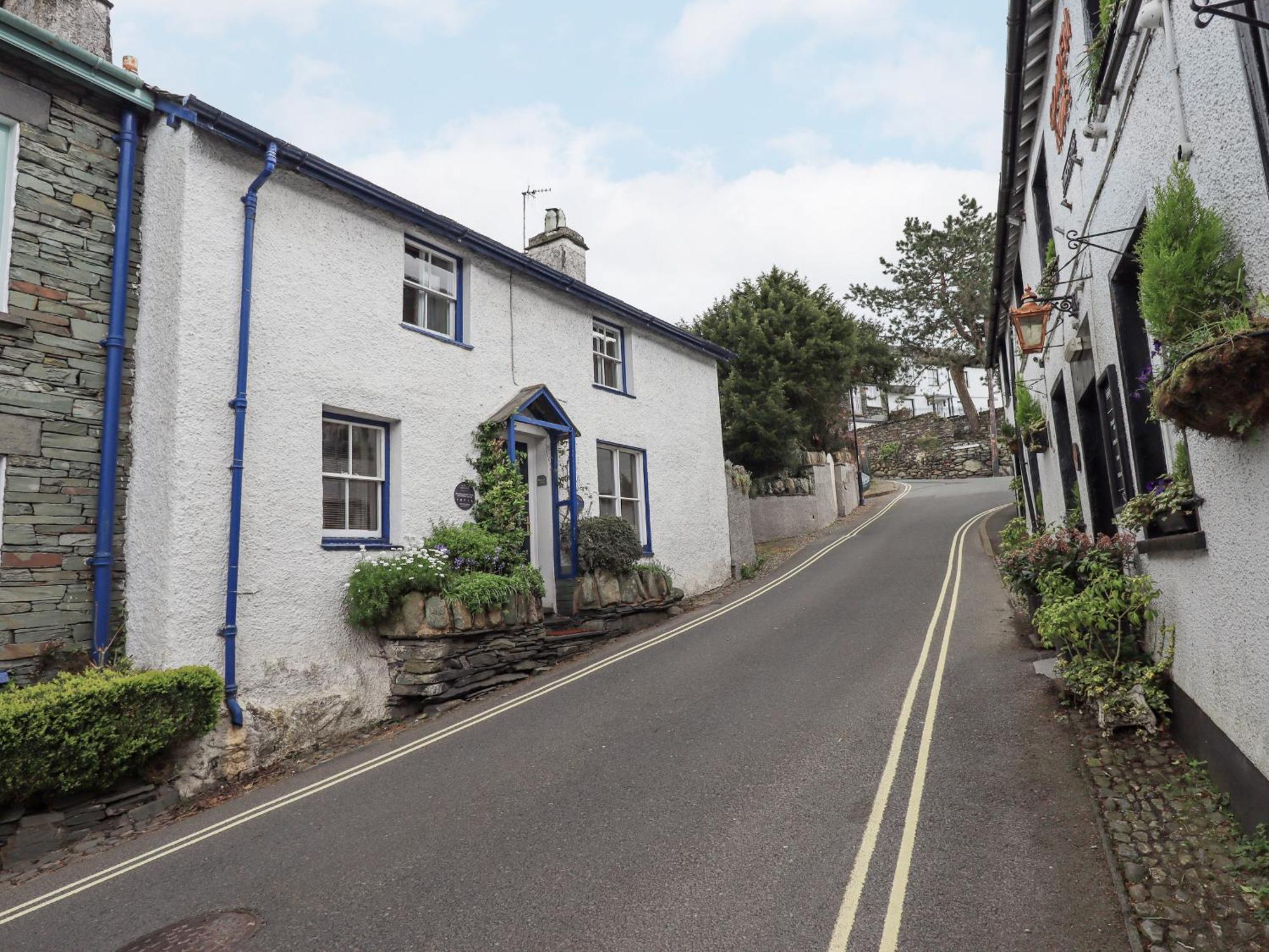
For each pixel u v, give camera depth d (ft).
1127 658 20.97
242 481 25.45
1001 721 21.81
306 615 27.02
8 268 22.36
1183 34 14.03
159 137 25.80
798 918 13.06
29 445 22.47
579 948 12.69
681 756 21.03
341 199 30.30
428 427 32.81
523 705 27.76
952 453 128.77
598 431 43.24
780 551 68.03
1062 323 30.17
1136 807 15.94
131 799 21.04
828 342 81.00
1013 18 26.99
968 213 115.34
